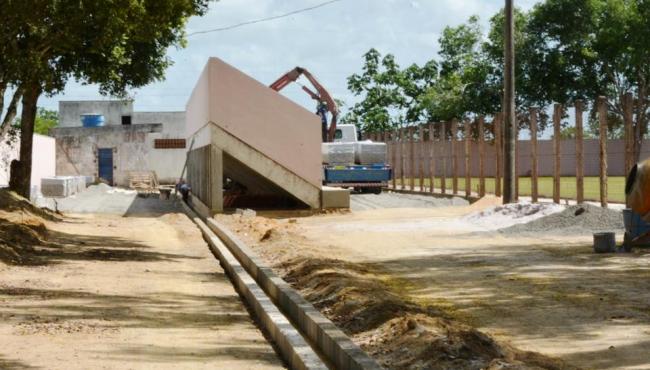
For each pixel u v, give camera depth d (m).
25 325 12.70
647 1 71.38
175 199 54.44
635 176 21.91
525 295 14.61
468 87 80.44
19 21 23.28
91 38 25.47
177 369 10.02
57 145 77.06
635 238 20.75
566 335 11.32
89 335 12.03
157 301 15.36
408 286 16.05
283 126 38.34
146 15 25.34
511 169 34.19
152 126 77.00
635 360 9.88
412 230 28.56
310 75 59.56
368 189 55.50
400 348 9.86
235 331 12.63
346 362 9.23
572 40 73.25
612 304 13.49
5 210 29.55
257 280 17.88
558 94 74.50
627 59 72.12
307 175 38.53
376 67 91.50
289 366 10.33
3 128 28.92
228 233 26.20
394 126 91.12
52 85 30.48
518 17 76.19
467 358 8.98
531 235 25.55
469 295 14.80
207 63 38.19
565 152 62.78
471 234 26.58
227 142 37.78
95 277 18.47
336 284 14.97
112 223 35.44
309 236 27.09
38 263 20.62
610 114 38.38
